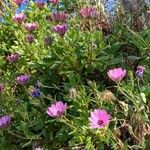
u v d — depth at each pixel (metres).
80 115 0.88
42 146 0.94
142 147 0.80
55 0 1.28
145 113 0.83
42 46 1.14
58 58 1.01
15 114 1.01
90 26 1.09
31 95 0.97
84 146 0.87
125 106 0.85
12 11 1.36
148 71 0.91
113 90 0.97
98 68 0.98
